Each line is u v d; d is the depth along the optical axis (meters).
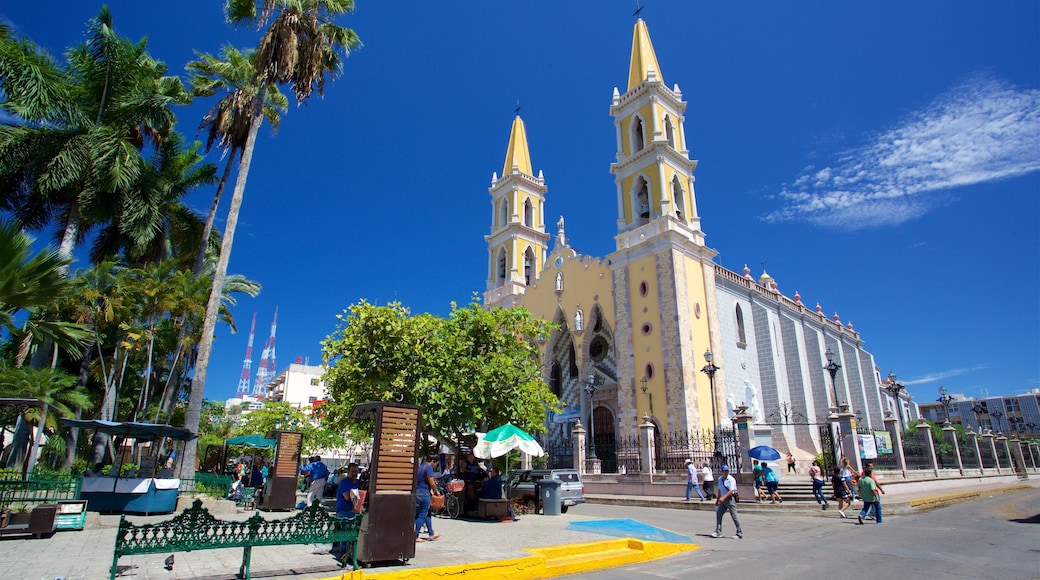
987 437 43.75
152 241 27.64
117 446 25.58
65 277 10.78
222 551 9.93
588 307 40.41
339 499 9.70
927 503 22.16
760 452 21.94
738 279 43.50
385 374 19.42
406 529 8.90
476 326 20.91
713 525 16.42
